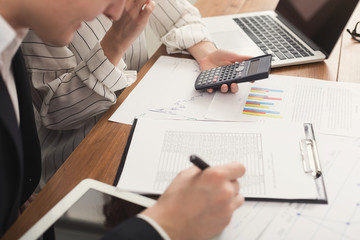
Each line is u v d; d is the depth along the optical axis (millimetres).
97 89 663
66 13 439
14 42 485
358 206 441
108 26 804
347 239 405
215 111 632
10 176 448
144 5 670
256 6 1026
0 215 436
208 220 386
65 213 445
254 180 478
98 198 463
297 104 637
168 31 902
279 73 735
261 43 827
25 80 567
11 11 440
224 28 916
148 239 373
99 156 549
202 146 537
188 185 400
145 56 968
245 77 659
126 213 440
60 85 688
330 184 472
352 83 688
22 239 417
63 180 511
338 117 598
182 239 385
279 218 433
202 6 1054
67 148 769
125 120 626
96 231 422
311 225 423
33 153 629
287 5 916
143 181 489
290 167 491
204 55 791
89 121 792
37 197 486
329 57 776
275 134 545
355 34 838
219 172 390
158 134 565
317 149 525
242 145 532
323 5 777
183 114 632
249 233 417
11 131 416
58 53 713
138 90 706
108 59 690
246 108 635
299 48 791
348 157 513
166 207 396
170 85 718
